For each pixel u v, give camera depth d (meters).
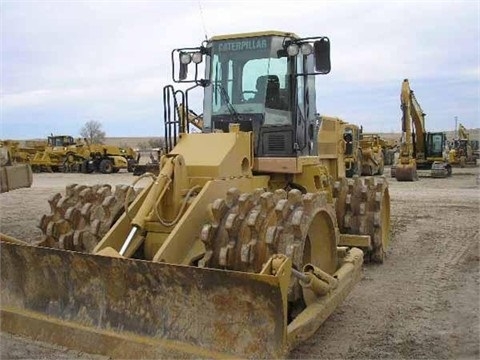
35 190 22.09
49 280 4.95
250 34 7.02
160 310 4.44
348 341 5.28
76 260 4.72
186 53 7.26
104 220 5.80
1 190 10.98
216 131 7.07
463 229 11.28
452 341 5.25
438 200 16.44
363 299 6.62
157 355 4.30
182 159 5.59
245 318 4.14
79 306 4.79
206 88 7.22
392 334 5.45
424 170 31.61
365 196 8.03
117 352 4.45
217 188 5.54
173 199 5.46
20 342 5.04
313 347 5.13
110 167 35.38
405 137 25.28
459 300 6.52
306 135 7.45
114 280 4.60
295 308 5.09
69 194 6.32
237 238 4.86
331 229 5.79
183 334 4.34
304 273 4.80
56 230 6.00
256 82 6.93
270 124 6.92
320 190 7.38
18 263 5.09
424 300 6.55
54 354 4.80
